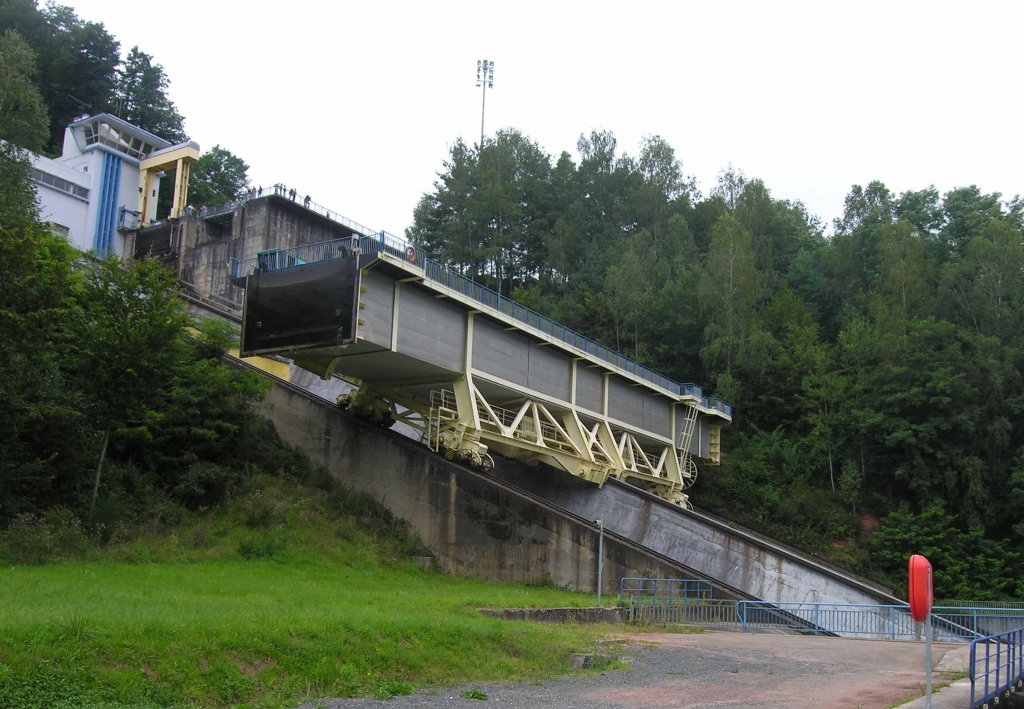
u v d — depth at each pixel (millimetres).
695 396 60281
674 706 15969
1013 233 70562
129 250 77500
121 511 32000
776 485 63469
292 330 36094
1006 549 55469
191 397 37969
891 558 54906
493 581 38625
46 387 30438
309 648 16391
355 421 44469
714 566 41188
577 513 47562
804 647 27141
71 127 81062
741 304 73750
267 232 68312
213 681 14383
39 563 25422
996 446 58844
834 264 88750
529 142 103062
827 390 65250
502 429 42562
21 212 41812
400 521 41344
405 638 18703
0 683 12328
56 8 96250
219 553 32062
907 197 99875
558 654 20938
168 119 101812
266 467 41438
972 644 14711
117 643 14055
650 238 86938
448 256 89750
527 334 44594
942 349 64562
